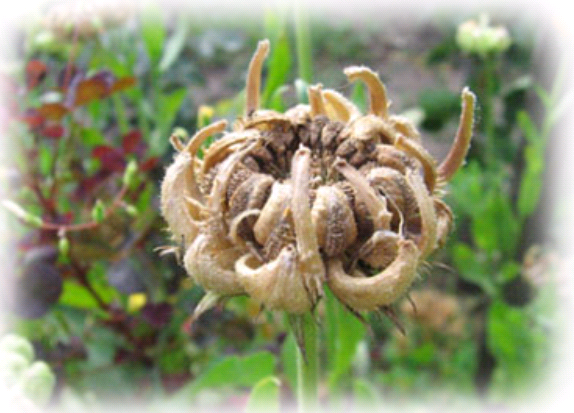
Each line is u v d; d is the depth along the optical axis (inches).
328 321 5.3
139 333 6.2
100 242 6.2
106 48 7.0
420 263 3.6
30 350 4.5
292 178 3.5
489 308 7.4
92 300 6.1
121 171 6.1
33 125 6.1
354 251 3.6
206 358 6.4
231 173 3.6
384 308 3.6
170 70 7.5
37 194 6.0
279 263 3.5
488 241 7.2
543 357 6.6
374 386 7.3
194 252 3.7
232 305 6.5
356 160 3.7
